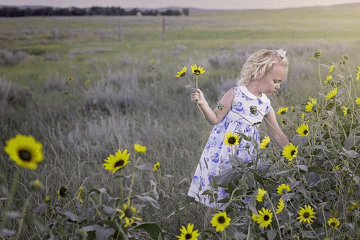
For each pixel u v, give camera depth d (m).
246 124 2.79
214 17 109.06
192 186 2.90
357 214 1.92
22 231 2.57
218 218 1.65
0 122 6.05
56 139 4.90
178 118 5.51
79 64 15.93
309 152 2.18
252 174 2.20
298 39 25.12
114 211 1.64
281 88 6.15
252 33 36.75
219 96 6.59
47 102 7.40
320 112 2.40
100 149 4.40
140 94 7.05
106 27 58.66
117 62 15.77
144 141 4.59
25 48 26.14
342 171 2.17
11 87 8.05
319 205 2.00
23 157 1.21
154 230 1.82
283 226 1.80
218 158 2.79
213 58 11.88
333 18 62.38
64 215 1.85
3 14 87.19
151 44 28.56
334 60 9.76
